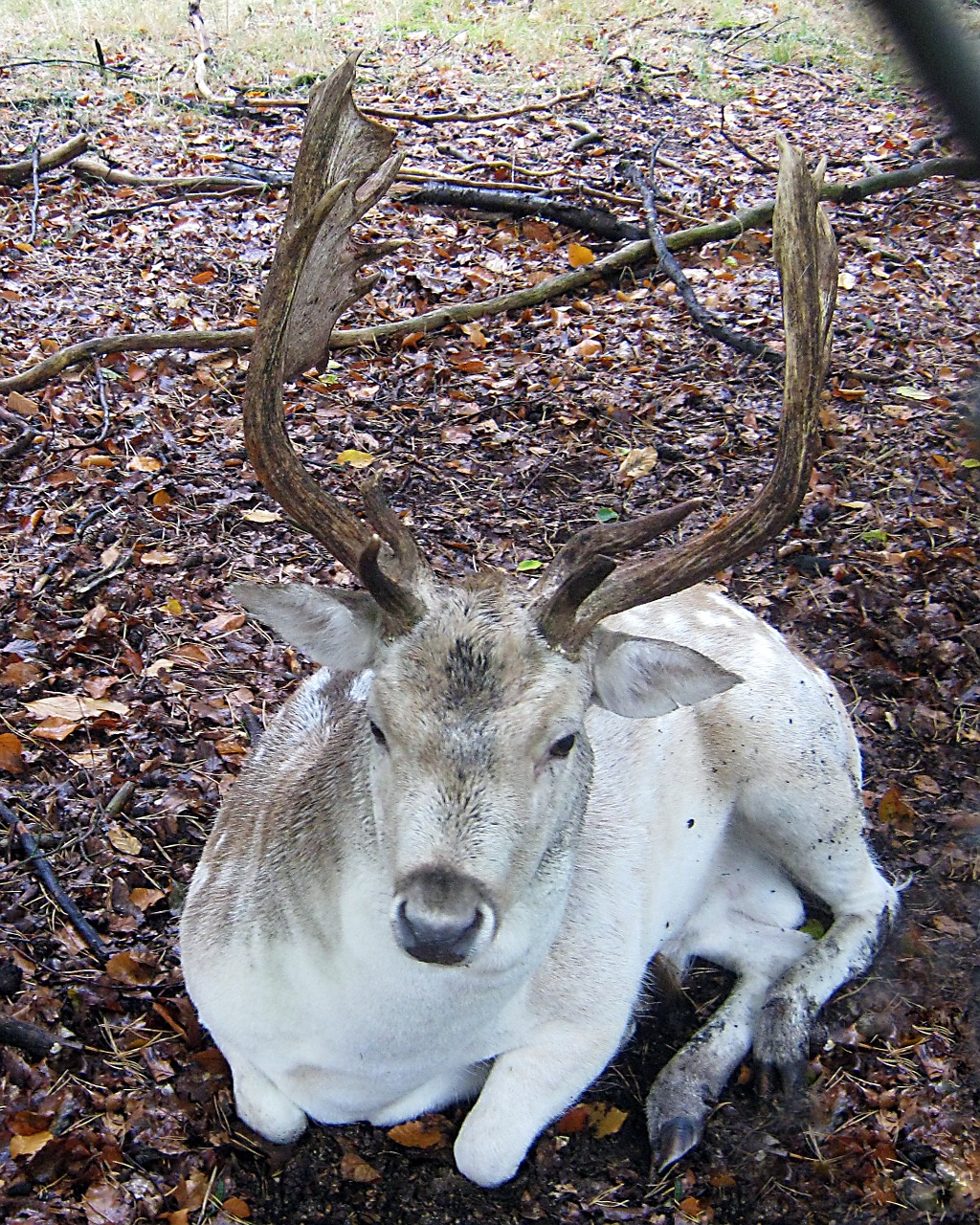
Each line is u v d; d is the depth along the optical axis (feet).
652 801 13.48
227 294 27.68
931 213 34.50
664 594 10.19
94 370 23.62
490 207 32.42
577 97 42.70
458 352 25.90
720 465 22.70
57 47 43.52
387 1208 11.53
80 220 30.40
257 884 10.77
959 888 15.20
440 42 48.57
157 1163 11.44
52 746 15.43
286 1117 11.44
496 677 9.20
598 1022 12.06
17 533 19.19
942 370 26.48
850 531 21.26
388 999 10.03
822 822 14.24
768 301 28.71
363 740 10.06
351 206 10.91
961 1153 12.26
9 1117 11.38
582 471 22.53
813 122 42.04
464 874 8.70
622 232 30.91
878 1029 13.55
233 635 17.75
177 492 20.65
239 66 43.39
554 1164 12.12
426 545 20.03
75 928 13.19
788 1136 12.50
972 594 19.83
